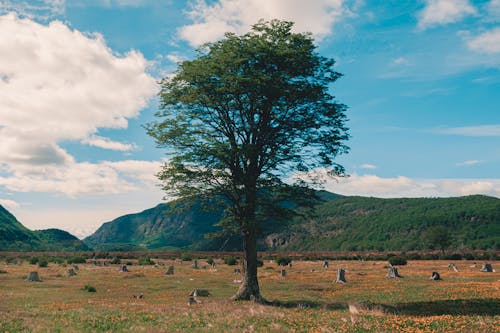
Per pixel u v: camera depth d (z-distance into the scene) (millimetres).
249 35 25750
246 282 25547
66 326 14688
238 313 18062
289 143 25938
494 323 14773
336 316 17359
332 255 150125
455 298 24156
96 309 20406
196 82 25203
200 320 15695
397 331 13492
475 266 61688
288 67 25359
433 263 77062
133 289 35438
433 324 14758
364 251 187375
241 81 23375
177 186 25672
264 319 15984
